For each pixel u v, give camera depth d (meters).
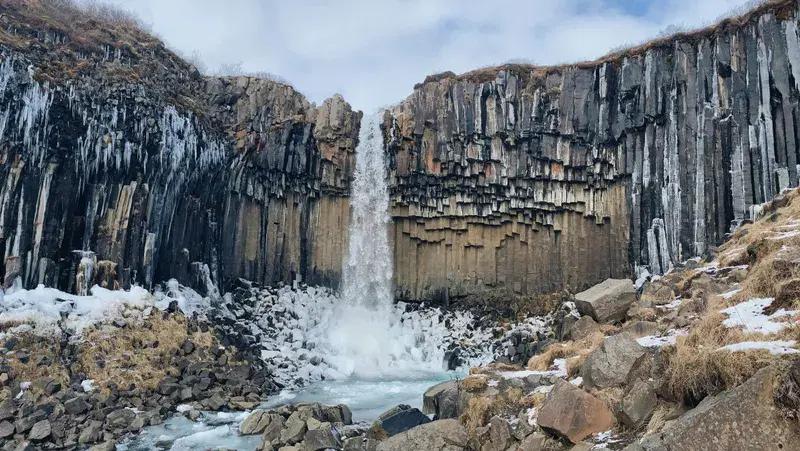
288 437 12.06
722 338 8.03
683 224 22.42
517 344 22.81
